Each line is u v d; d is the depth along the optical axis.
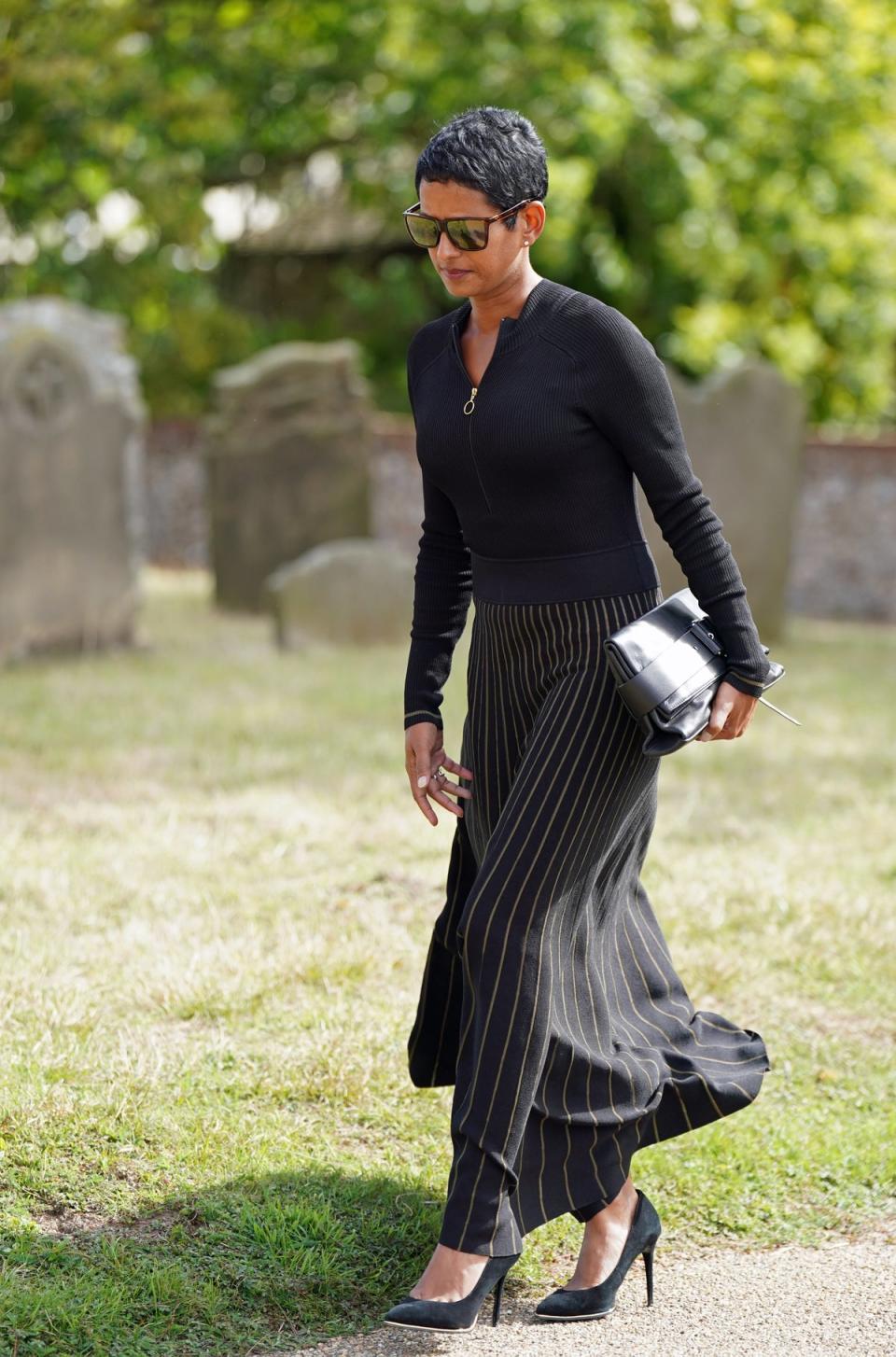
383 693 20.09
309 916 10.88
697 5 37.84
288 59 41.28
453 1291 5.78
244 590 28.20
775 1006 9.77
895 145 41.69
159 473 37.44
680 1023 6.62
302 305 55.62
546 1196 6.03
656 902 11.53
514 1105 5.82
